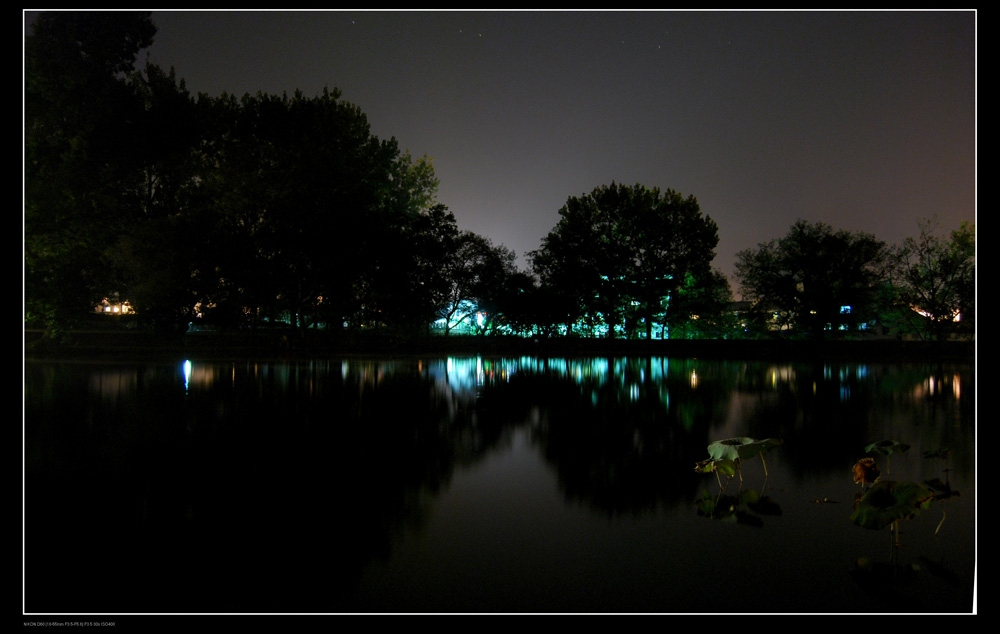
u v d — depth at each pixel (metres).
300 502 5.63
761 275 49.19
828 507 5.47
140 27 30.67
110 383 16.97
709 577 3.96
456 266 49.00
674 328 61.16
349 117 48.09
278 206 37.81
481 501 5.70
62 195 28.64
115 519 5.11
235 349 39.16
